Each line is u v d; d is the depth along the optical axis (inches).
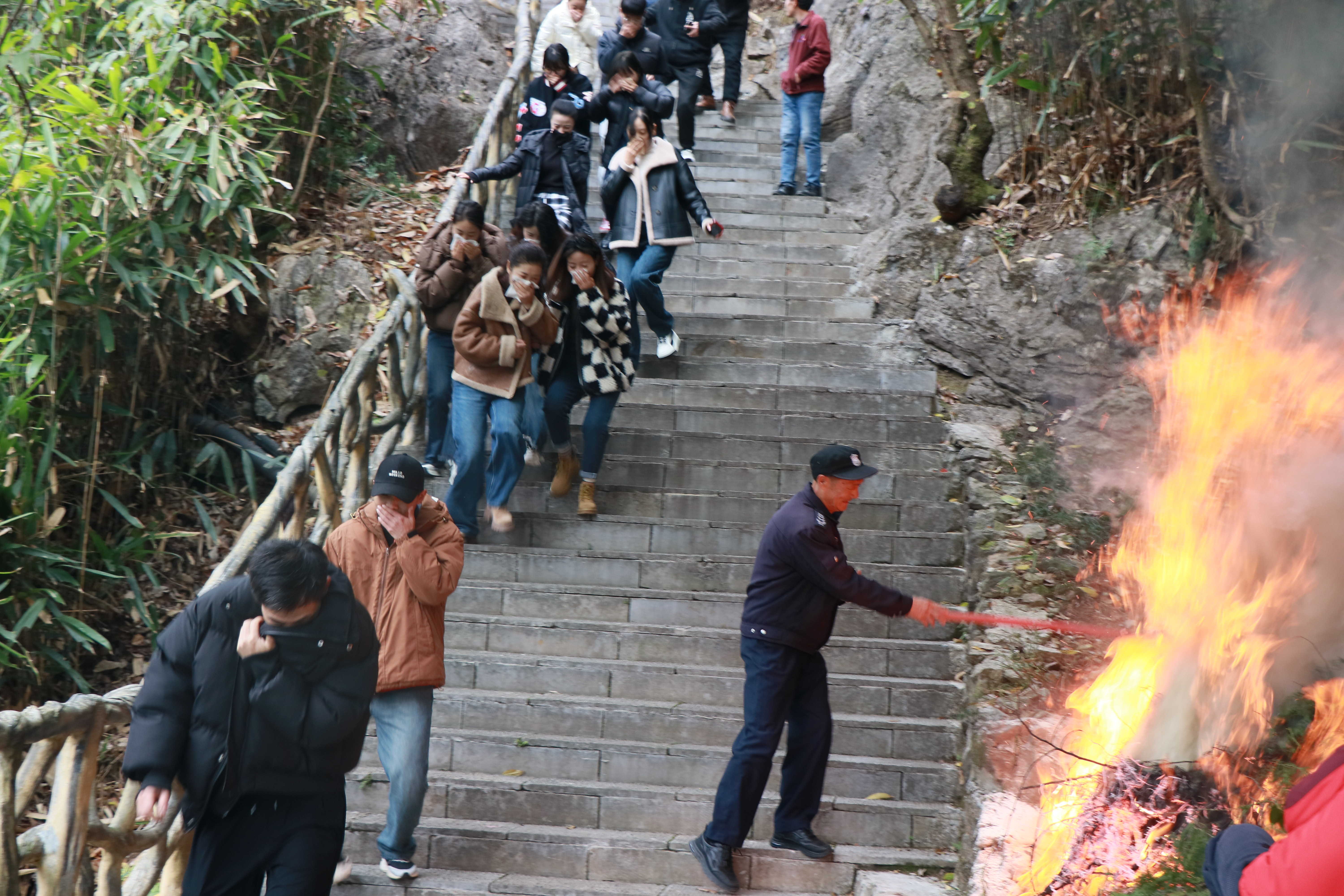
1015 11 275.9
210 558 238.7
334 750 119.6
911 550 225.3
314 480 213.6
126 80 241.3
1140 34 266.8
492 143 326.6
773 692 159.5
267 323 279.9
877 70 374.0
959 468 246.7
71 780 124.5
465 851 169.6
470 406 218.8
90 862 126.8
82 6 246.7
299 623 115.0
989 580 211.5
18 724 115.2
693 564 221.6
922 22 301.3
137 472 244.2
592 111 301.4
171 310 251.9
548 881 165.6
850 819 174.2
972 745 171.2
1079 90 281.3
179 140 244.7
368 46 368.5
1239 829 90.0
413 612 152.3
